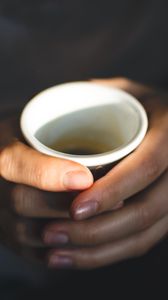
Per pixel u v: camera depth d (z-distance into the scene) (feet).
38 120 1.01
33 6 1.49
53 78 1.49
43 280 1.44
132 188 0.99
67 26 1.52
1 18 1.49
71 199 1.02
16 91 1.46
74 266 1.16
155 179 1.06
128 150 0.93
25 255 1.21
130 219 1.08
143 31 1.50
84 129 1.07
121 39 1.51
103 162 0.92
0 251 1.39
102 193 0.96
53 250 1.14
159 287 1.41
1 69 1.51
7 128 1.13
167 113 1.11
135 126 0.98
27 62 1.52
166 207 1.10
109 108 1.03
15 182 1.04
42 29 1.51
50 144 1.05
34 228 1.14
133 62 1.53
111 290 1.42
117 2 1.51
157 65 1.54
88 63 1.52
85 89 1.04
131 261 1.46
